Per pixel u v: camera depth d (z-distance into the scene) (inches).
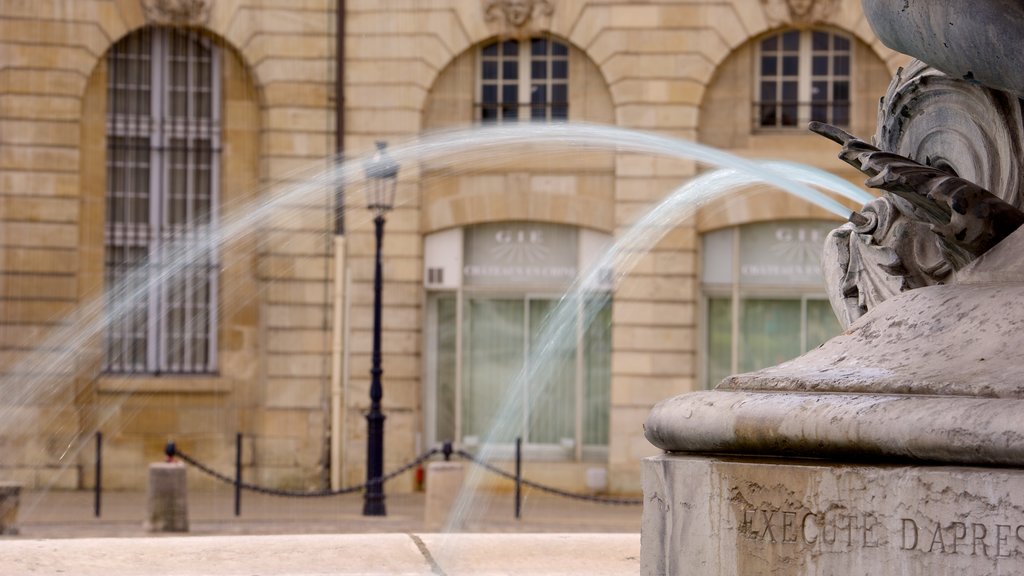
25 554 363.6
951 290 273.4
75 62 1508.4
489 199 1521.9
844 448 246.4
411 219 1520.7
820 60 1517.0
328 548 377.1
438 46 1529.3
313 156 1524.4
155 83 1526.8
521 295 1536.7
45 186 1505.9
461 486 1117.1
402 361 1518.2
